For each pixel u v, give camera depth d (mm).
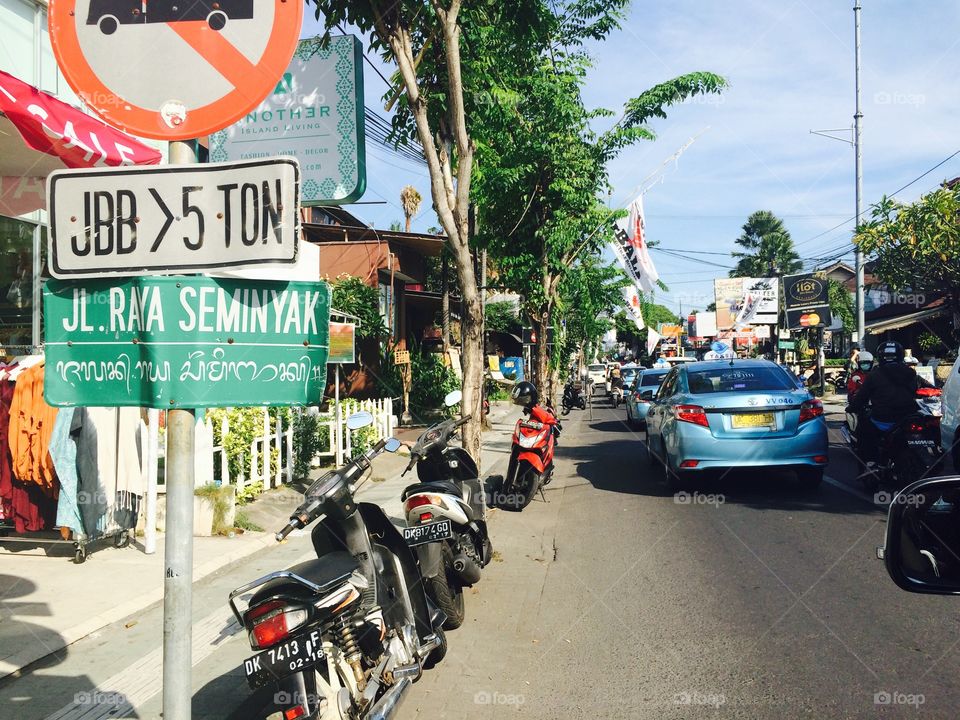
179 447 2588
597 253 17297
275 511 8750
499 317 33062
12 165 7574
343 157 7172
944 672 4113
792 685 4031
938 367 21938
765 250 63250
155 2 2703
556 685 4180
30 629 4883
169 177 2566
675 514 8570
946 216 18609
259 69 2684
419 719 3818
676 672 4270
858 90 25891
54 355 2617
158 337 2566
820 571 6070
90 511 6352
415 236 24266
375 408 13797
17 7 8719
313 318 2682
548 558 6941
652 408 11781
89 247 2586
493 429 20438
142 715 3848
